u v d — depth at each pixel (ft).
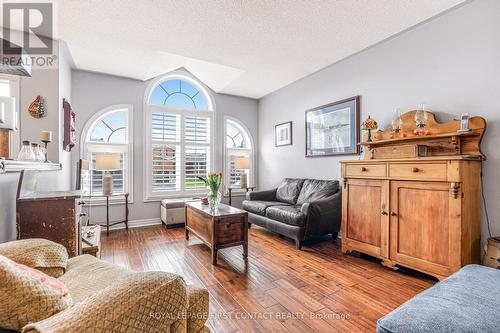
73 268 4.57
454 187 6.48
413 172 7.36
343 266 8.52
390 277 7.66
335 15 8.27
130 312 2.30
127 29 9.18
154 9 7.98
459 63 7.95
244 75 14.03
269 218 11.95
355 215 9.14
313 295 6.62
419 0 7.50
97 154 13.52
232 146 17.97
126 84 14.35
